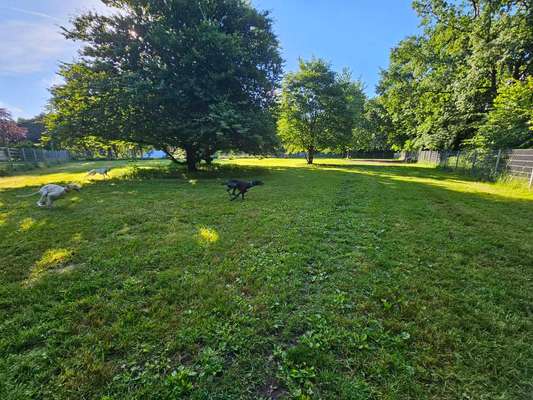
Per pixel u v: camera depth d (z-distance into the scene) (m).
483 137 12.52
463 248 3.81
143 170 14.94
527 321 2.23
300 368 1.74
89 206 6.40
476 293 2.66
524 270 3.19
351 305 2.45
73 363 1.75
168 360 1.80
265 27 13.84
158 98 11.37
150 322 2.16
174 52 11.72
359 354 1.85
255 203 6.82
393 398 1.51
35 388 1.56
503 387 1.60
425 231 4.59
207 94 11.84
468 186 10.30
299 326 2.15
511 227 4.88
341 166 22.41
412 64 19.12
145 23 11.87
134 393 1.54
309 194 8.21
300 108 24.20
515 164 10.70
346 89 26.33
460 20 15.33
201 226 4.79
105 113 11.91
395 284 2.81
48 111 12.64
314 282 2.87
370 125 37.22
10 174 14.70
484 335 2.05
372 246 3.87
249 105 13.54
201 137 12.23
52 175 14.19
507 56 12.99
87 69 11.91
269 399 1.52
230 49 11.58
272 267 3.14
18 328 2.08
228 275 2.96
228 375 1.68
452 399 1.52
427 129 19.38
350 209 6.20
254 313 2.31
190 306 2.40
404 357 1.82
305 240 4.07
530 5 12.23
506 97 11.91
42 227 4.65
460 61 16.47
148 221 5.11
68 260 3.31
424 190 9.18
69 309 2.32
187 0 11.66
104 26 11.94
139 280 2.84
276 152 15.53
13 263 3.25
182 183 10.98
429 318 2.25
